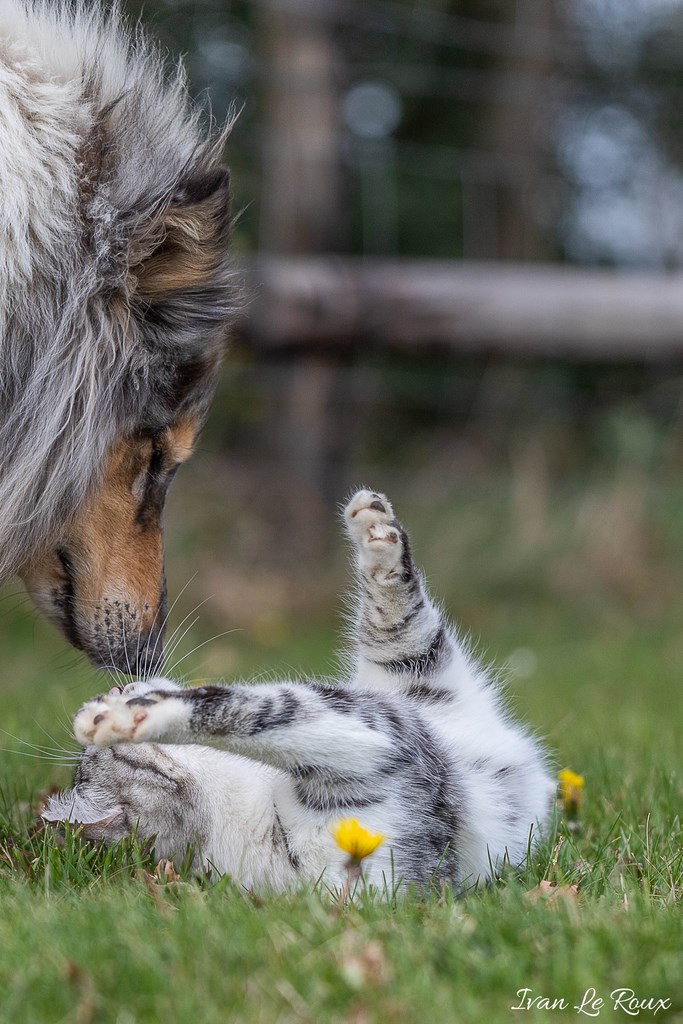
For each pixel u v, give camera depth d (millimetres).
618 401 17016
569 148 20844
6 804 5477
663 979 3170
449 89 19500
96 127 5129
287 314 12578
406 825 4277
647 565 14625
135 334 5352
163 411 5676
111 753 4742
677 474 15633
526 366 16922
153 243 5207
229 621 13453
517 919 3551
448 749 4734
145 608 5785
